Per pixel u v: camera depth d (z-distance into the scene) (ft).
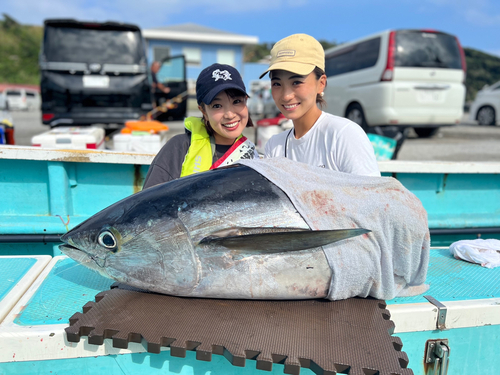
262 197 4.83
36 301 5.37
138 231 4.83
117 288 5.44
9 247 9.03
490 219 10.58
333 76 30.14
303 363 4.13
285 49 5.77
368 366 4.05
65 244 5.24
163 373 4.87
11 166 9.12
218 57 66.54
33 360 4.65
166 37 62.95
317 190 4.89
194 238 4.72
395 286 5.41
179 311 4.87
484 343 5.70
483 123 40.57
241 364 4.12
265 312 4.93
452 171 10.20
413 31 24.49
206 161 6.30
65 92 19.85
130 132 12.95
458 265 7.04
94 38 20.21
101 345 4.69
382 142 12.33
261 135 15.24
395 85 24.40
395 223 4.97
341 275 4.81
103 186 9.63
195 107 44.34
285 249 4.58
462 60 25.71
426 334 5.48
